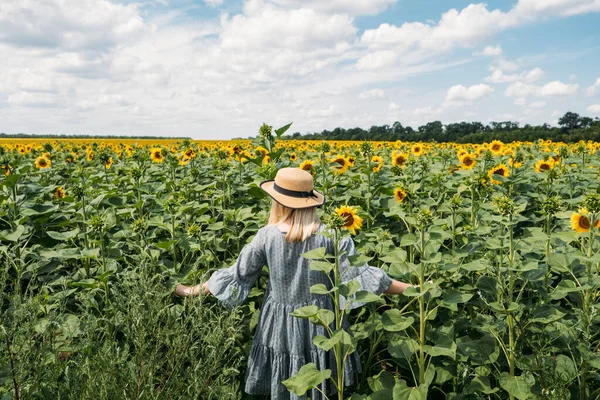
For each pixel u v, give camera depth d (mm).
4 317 2439
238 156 7785
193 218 5578
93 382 2527
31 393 2438
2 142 39656
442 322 3717
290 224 3000
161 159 8641
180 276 3732
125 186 7582
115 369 2631
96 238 4633
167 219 5234
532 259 3074
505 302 3049
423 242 2922
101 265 3986
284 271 2982
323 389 2949
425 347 2828
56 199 6977
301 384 2639
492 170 6297
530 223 5910
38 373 2480
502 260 3367
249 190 5812
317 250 2684
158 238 5258
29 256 4367
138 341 2639
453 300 2830
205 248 4586
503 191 6324
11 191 5352
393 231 5730
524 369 2854
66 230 5895
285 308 3041
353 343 2801
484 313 3643
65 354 3383
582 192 6883
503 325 2967
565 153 8125
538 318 2906
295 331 2990
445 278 3822
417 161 9414
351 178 6750
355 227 3049
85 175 8648
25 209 4992
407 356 2904
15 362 2418
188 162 10328
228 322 2809
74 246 4758
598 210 2971
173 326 2885
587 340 2748
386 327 2801
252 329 3736
